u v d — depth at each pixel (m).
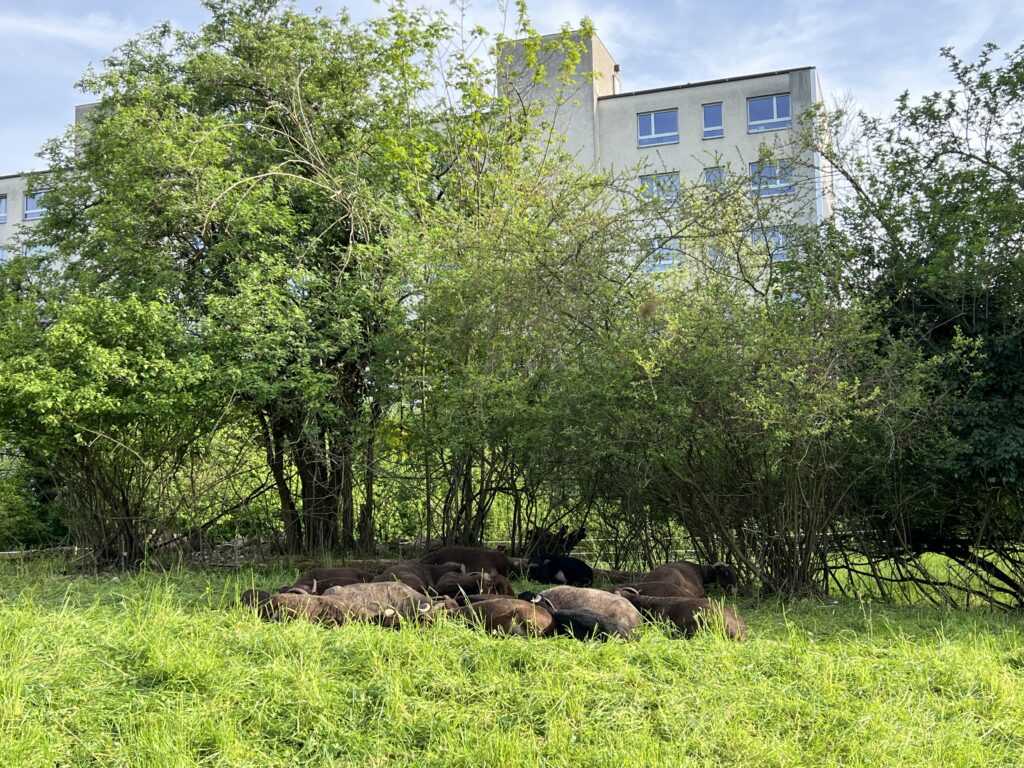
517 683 5.51
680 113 29.44
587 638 6.73
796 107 28.48
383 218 12.66
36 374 10.21
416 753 4.70
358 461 12.41
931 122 10.45
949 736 4.88
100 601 8.55
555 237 10.87
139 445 11.62
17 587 9.80
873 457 9.37
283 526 13.30
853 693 5.56
